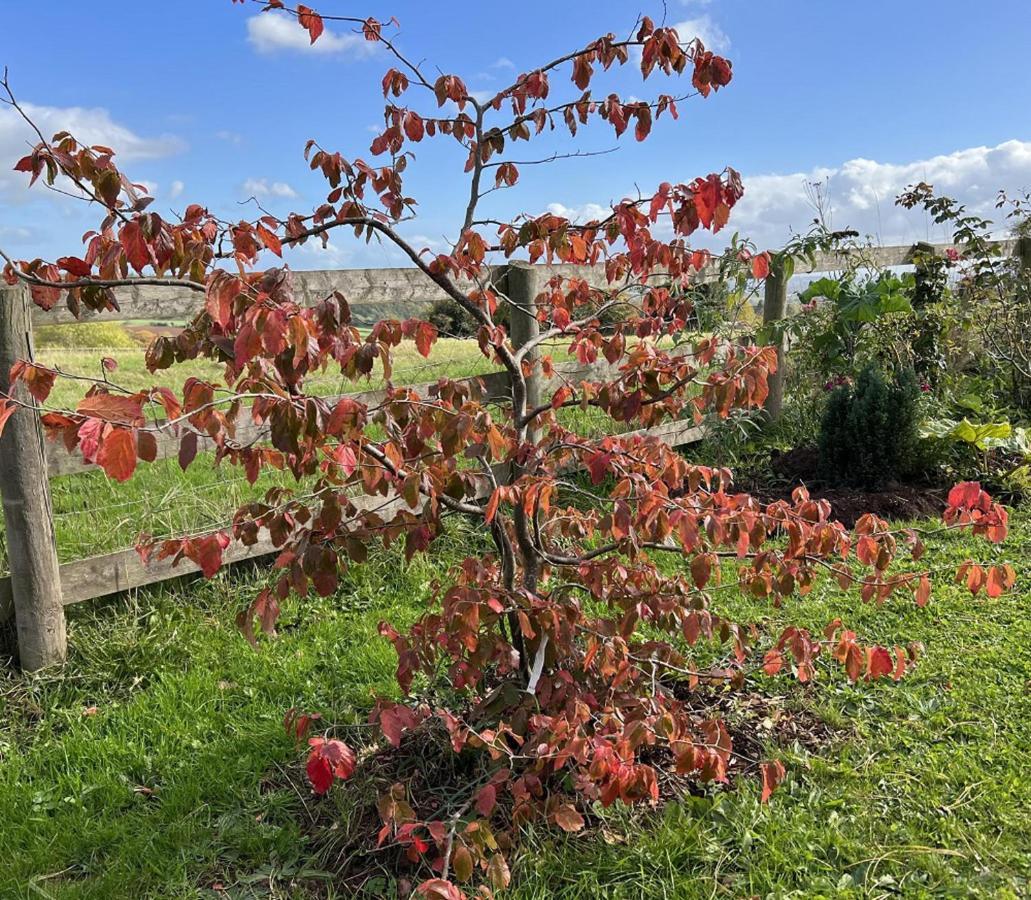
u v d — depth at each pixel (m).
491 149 2.81
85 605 4.09
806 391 7.77
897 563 4.68
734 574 4.56
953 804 2.61
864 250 8.29
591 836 2.51
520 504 2.46
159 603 4.20
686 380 2.49
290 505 2.37
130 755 3.08
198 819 2.69
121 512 4.72
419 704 2.95
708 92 2.50
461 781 2.71
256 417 1.91
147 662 3.76
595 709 2.58
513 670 2.79
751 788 2.70
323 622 4.13
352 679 3.59
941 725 3.06
